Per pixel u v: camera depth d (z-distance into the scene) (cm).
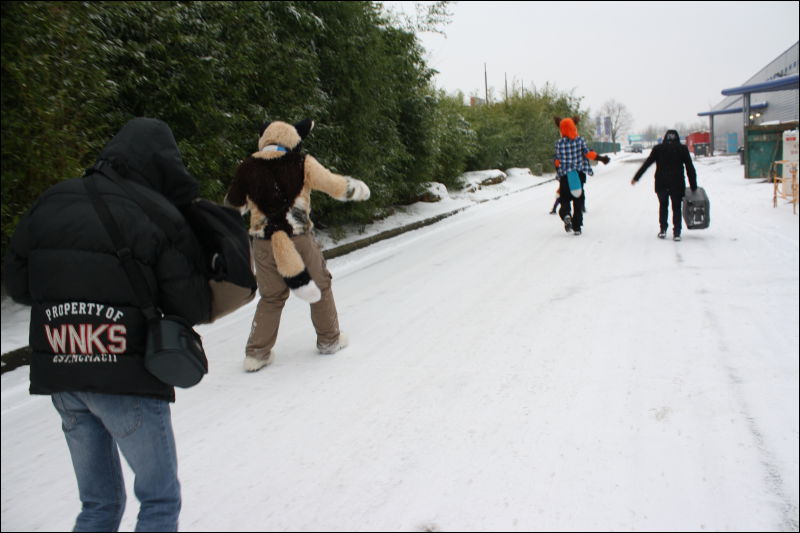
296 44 813
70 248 189
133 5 572
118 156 204
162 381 192
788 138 1262
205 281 208
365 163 983
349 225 1097
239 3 702
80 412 202
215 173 688
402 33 1167
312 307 445
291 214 401
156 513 204
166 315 201
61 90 489
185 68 627
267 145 401
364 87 966
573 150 925
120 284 190
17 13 452
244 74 711
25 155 481
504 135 2412
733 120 4628
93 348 188
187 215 215
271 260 404
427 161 1347
